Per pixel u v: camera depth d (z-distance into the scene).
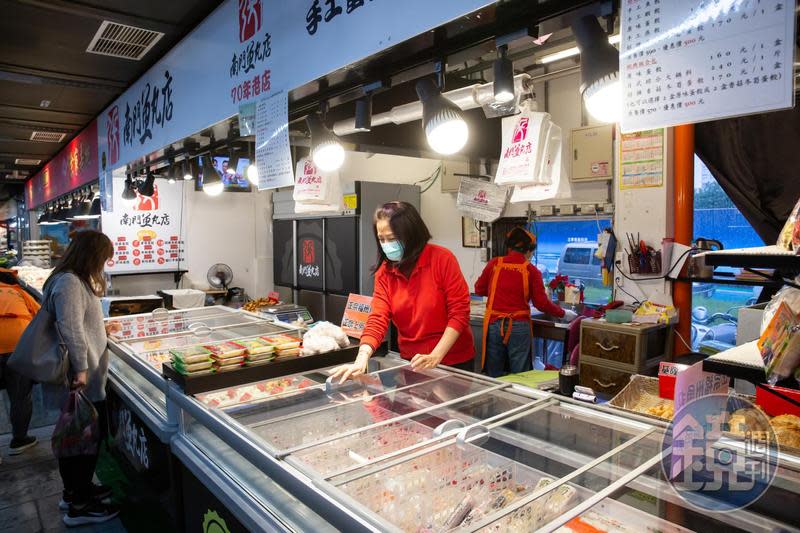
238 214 6.81
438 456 1.43
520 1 1.47
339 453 1.51
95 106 4.95
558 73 4.37
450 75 3.53
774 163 3.51
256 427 1.70
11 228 13.29
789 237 1.13
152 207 6.11
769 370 1.09
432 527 1.22
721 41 1.00
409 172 6.23
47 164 8.50
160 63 3.53
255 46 2.45
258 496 1.64
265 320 3.47
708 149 3.78
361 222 5.64
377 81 1.98
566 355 4.17
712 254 1.19
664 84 1.09
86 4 2.82
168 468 2.39
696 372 1.22
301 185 3.39
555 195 2.41
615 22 1.55
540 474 1.47
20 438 3.80
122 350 2.90
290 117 2.73
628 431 1.52
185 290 5.72
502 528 1.13
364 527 1.11
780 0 0.93
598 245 4.33
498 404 1.78
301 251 6.50
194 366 2.11
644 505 1.19
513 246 4.04
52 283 2.80
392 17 1.73
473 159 4.41
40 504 3.08
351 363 2.46
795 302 1.07
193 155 3.66
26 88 4.30
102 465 3.55
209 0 2.81
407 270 2.39
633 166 4.13
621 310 3.76
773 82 0.95
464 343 2.51
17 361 2.76
